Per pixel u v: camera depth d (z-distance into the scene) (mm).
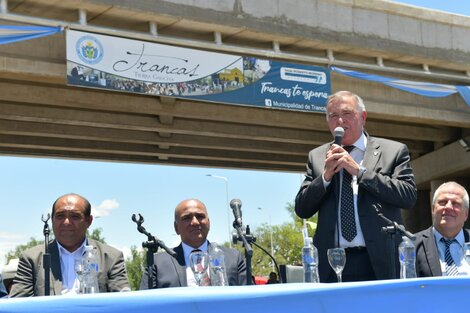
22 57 13227
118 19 13508
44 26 12328
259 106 14500
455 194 4688
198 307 2104
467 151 22281
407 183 3936
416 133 22000
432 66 18391
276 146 21391
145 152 20891
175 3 13727
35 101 15047
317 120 18938
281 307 2195
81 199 4750
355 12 16547
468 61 18547
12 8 12617
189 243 5160
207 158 22188
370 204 3904
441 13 18062
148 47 13242
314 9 15844
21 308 2000
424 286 2377
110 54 12773
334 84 17766
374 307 2312
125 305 2041
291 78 15070
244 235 3588
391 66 17859
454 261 4672
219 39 14609
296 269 3844
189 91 13656
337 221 3973
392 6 17109
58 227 4617
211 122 18672
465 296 2428
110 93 15812
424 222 26875
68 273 4574
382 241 3826
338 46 16203
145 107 16297
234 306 2145
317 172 4133
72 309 2016
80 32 12477
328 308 2252
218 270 3807
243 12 14672
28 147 19516
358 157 4105
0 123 17016
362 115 4129
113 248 4840
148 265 3648
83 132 18172
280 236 58875
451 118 19969
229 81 14203
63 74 13617
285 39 15469
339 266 3539
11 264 10234
